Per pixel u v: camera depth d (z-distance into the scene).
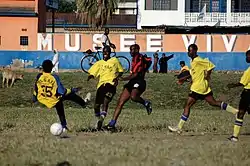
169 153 19.03
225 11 99.94
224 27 99.12
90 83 58.06
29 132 26.06
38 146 20.45
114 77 26.08
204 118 36.75
